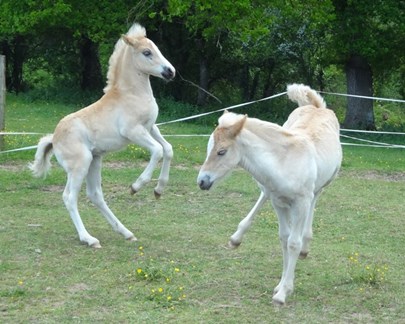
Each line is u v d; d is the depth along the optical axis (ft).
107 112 30.55
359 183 46.93
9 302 23.39
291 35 90.79
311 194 23.66
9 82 108.88
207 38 82.84
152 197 39.73
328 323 22.48
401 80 101.81
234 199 40.06
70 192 30.19
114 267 27.04
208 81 98.17
